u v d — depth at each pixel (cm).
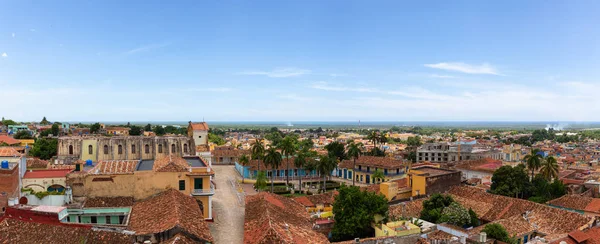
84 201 4491
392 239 4216
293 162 10306
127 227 3703
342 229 4947
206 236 3553
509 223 5091
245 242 3678
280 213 4594
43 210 3566
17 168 4300
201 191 5031
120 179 4716
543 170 7975
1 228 3112
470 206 6200
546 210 5472
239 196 6881
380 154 13562
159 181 4834
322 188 9206
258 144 9331
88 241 3231
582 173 9825
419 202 6184
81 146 7788
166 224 3534
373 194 5316
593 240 4388
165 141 8369
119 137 8162
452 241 4088
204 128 11081
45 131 14788
